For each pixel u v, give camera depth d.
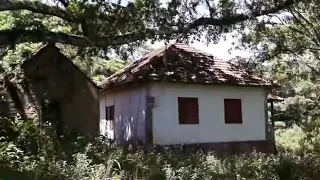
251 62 20.72
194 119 20.38
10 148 11.41
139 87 20.70
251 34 19.47
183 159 13.76
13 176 9.46
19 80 21.03
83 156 10.72
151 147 18.23
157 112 19.56
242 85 21.39
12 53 23.88
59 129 21.03
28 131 14.42
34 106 20.92
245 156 15.44
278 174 11.13
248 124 21.86
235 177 10.99
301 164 11.82
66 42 14.05
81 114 21.94
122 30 14.70
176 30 14.72
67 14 14.28
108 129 24.98
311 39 19.16
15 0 13.32
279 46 20.06
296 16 17.92
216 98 21.14
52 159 11.03
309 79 23.73
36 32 13.77
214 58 22.92
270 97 23.61
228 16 15.30
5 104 20.61
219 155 17.84
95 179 9.13
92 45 14.48
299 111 34.31
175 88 20.09
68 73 22.03
